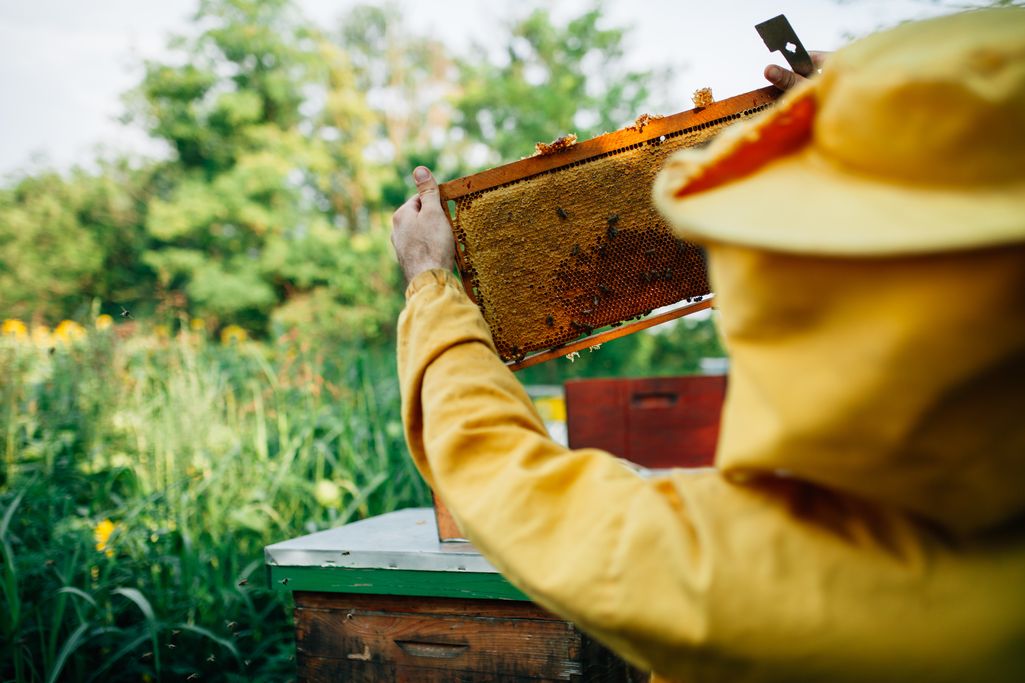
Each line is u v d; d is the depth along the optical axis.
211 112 16.16
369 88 20.83
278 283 14.47
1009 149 0.44
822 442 0.49
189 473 2.86
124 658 2.23
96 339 3.29
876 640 0.51
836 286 0.46
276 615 2.63
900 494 0.50
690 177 0.53
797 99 0.53
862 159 0.48
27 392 3.24
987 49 0.46
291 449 3.14
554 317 1.22
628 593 0.55
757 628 0.52
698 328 12.59
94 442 2.91
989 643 0.51
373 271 13.05
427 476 0.77
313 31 18.14
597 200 1.21
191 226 14.58
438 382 0.74
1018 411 0.46
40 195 14.95
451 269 0.92
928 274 0.44
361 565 1.37
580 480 0.63
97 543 2.37
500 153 15.19
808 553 0.53
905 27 0.51
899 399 0.46
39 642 2.20
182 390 3.13
